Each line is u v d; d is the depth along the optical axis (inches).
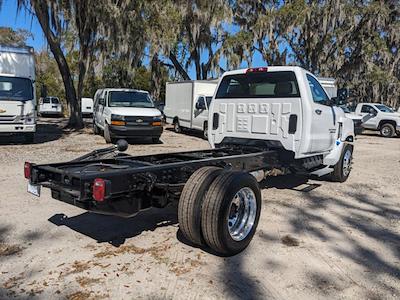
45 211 215.3
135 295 129.7
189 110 686.5
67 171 159.2
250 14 1110.4
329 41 1099.3
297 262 159.3
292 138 247.6
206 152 249.8
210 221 153.2
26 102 490.0
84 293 130.3
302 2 1016.2
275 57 1076.5
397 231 201.5
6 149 453.7
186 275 144.6
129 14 770.8
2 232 183.0
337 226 206.1
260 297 131.0
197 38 1007.0
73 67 1278.3
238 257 162.1
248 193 169.0
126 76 940.0
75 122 780.6
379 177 347.9
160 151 475.2
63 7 693.3
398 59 1122.7
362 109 878.4
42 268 147.6
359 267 156.9
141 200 167.8
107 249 166.2
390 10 1079.6
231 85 276.7
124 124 518.0
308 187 292.0
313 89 262.2
